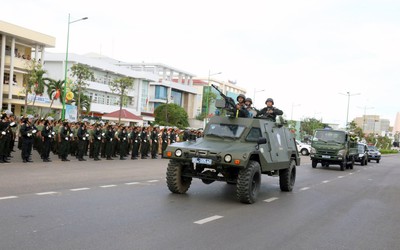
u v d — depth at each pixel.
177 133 28.81
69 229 6.25
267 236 6.74
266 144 10.88
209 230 6.82
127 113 44.25
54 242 5.53
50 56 51.16
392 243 6.89
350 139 26.05
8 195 8.63
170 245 5.77
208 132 10.97
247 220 7.87
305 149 45.59
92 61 53.25
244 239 6.42
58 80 46.91
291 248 6.12
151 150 23.55
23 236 5.71
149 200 9.20
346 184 16.33
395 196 13.34
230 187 12.25
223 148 9.74
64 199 8.62
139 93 63.62
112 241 5.76
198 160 9.48
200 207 8.80
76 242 5.60
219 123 11.06
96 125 19.20
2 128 15.04
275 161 11.06
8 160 15.77
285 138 12.80
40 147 19.03
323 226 7.87
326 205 10.46
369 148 42.50
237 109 11.29
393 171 27.16
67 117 32.09
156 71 75.06
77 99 46.72
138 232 6.35
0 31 38.22
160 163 20.12
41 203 8.03
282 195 11.80
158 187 11.33
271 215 8.56
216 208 8.86
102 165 16.88
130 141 22.30
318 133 25.58
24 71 42.34
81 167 15.41
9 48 41.38
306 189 13.70
